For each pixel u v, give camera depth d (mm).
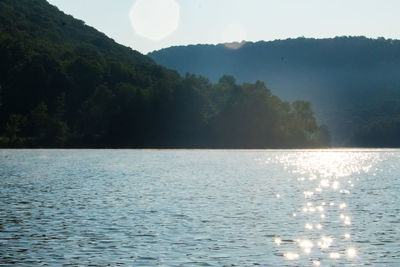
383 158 136750
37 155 125188
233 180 60406
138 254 23016
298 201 40656
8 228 28562
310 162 110875
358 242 25469
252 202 39812
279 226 29578
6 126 179375
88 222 30484
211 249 23969
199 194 45000
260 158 125375
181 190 48219
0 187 50031
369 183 58688
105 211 34656
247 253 23297
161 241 25531
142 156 126812
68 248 24047
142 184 54031
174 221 30938
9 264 21375
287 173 74688
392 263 21625
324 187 53031
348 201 40875
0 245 24578
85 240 25672
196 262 21781
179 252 23422
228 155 141500
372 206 37906
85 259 22156
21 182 55406
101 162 97062
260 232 27828
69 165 86938
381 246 24578
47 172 70500
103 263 21562
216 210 35406
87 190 47688
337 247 24438
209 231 28016
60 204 38000
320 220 31594
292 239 26109
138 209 35656
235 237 26516
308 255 22969
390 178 66812
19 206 36844
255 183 56719
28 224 29797
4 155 123938
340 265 21391
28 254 22953
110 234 27125
